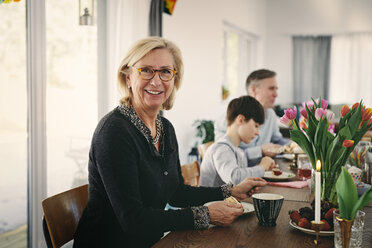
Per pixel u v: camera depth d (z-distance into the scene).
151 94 1.39
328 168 1.30
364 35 8.53
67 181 2.92
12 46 2.42
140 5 3.40
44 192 2.63
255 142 3.09
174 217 1.23
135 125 1.36
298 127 1.40
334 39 8.72
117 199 1.22
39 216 2.61
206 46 5.38
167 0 4.11
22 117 2.50
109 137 1.26
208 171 2.08
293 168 2.43
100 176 1.28
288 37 8.89
